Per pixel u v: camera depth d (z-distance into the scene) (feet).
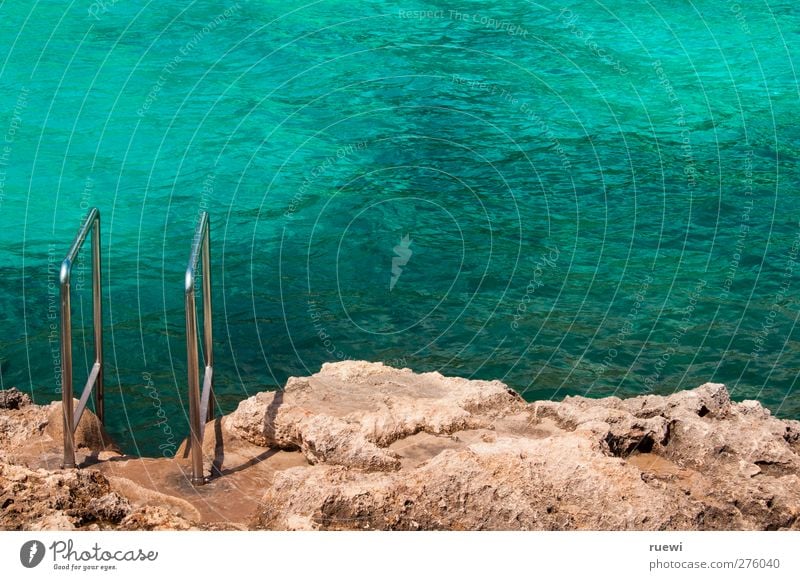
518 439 17.26
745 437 18.60
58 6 71.20
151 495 17.08
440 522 15.76
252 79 62.75
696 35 70.90
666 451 18.80
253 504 17.07
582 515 15.70
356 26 71.51
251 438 19.13
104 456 18.80
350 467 17.57
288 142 54.54
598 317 37.22
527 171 51.55
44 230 44.52
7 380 32.53
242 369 33.78
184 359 33.96
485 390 20.31
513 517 15.56
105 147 53.21
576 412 19.24
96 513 16.12
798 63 66.23
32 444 19.29
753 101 60.85
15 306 37.42
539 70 65.26
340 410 19.61
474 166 51.98
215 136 54.90
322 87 61.57
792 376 33.42
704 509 16.08
